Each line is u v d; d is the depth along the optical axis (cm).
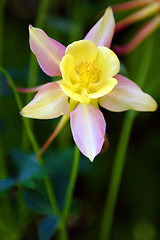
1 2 43
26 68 42
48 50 32
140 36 42
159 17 41
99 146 31
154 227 45
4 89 39
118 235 45
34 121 44
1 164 41
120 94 32
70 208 38
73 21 44
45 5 42
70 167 39
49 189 36
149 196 45
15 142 44
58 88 32
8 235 41
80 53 32
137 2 42
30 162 35
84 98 31
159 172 45
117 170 41
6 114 45
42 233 35
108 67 32
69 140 44
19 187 40
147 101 32
